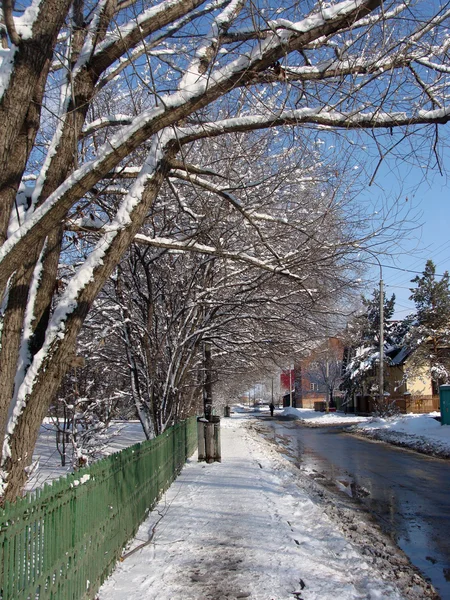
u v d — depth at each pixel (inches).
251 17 190.7
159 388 497.0
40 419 196.7
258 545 252.1
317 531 281.9
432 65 225.3
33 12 170.4
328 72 221.3
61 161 208.7
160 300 533.6
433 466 593.6
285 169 344.8
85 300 205.5
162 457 376.5
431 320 1533.0
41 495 138.8
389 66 223.6
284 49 189.0
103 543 203.3
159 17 205.5
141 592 195.0
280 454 729.0
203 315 534.3
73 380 407.5
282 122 212.8
